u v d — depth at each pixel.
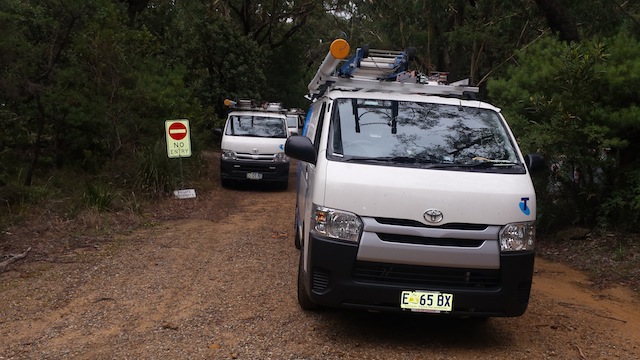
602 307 6.68
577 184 9.70
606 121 8.68
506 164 5.46
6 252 8.24
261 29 31.58
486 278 4.97
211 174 17.88
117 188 12.35
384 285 4.89
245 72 26.53
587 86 8.60
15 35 10.80
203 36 25.27
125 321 5.71
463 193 4.98
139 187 12.68
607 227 9.22
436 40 19.77
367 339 5.35
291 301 6.37
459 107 6.06
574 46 8.88
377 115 5.84
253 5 31.34
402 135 5.64
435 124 5.80
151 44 15.45
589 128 8.50
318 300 5.04
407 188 4.97
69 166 13.80
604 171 9.30
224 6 30.38
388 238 4.92
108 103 13.25
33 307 6.09
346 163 5.26
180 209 12.15
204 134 18.05
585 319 6.20
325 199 5.04
